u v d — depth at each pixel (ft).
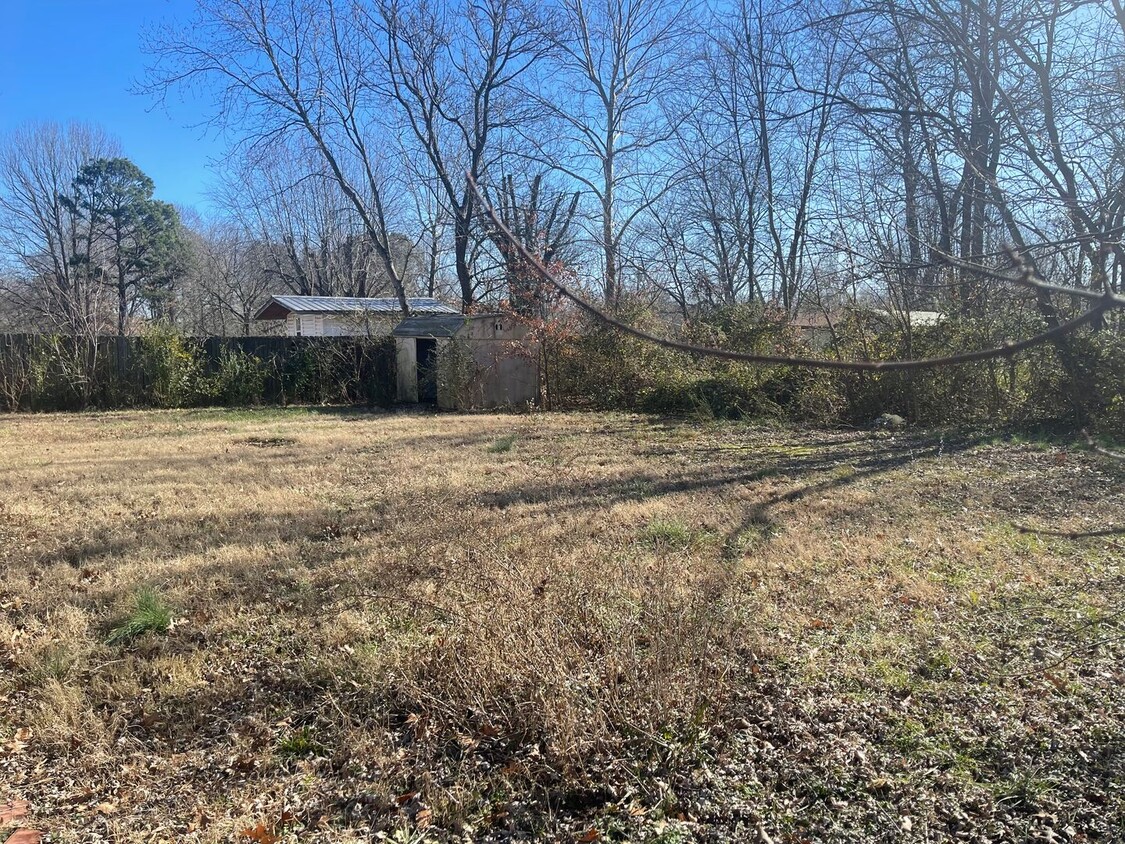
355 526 20.94
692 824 8.96
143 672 12.94
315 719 11.48
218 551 18.78
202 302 141.38
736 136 75.61
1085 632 13.19
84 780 10.30
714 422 45.73
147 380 61.93
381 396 65.26
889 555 17.74
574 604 12.43
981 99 26.35
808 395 44.37
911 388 41.27
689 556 17.24
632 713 10.36
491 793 9.70
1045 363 37.73
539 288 55.16
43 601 15.83
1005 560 17.26
